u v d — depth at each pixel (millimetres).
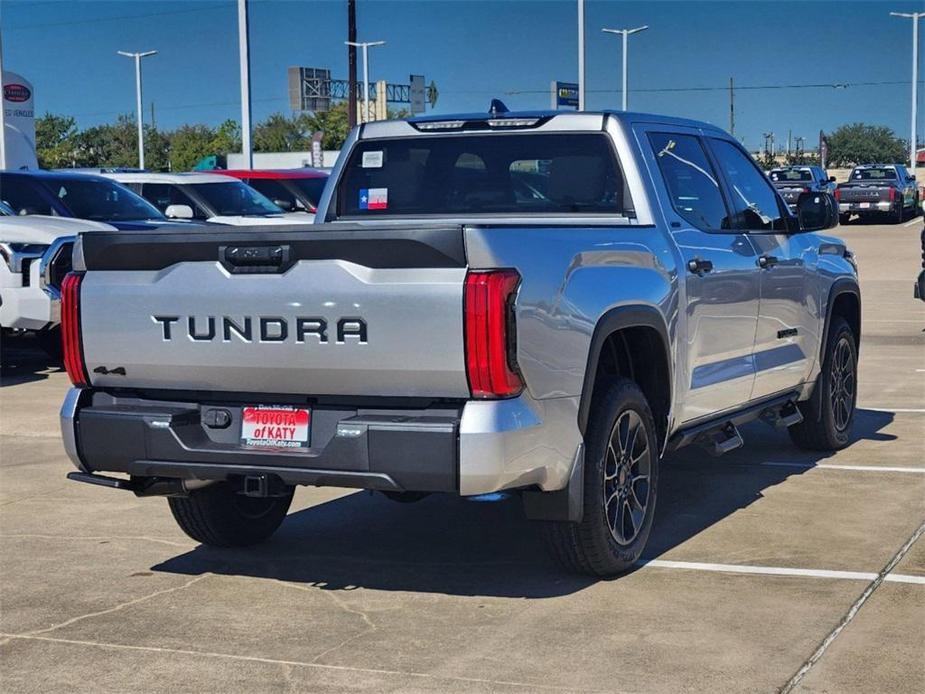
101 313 5738
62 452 9383
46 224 13359
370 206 7406
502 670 4906
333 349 5270
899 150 140125
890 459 8664
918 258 28188
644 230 6371
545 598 5781
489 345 5043
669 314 6352
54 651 5211
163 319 5605
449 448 5129
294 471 5418
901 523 6957
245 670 4973
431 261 5102
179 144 98250
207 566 6410
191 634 5395
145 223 14414
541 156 6949
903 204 44156
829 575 6031
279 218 17453
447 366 5109
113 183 15453
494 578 6117
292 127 96375
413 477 5203
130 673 4961
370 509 7566
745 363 7375
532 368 5234
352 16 49375
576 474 5562
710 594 5781
